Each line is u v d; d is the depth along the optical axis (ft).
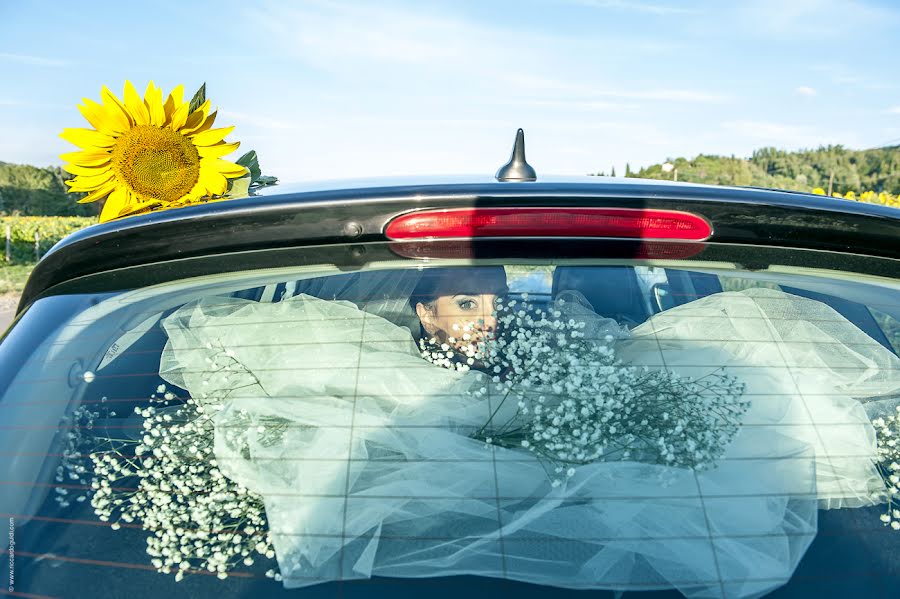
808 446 3.86
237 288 4.67
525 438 3.95
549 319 4.45
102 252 4.86
